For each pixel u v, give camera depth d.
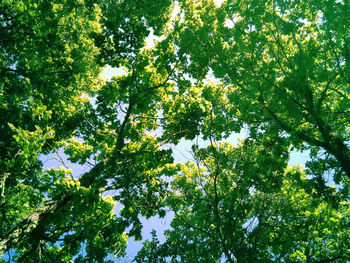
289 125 8.44
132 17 8.29
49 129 7.23
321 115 7.68
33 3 7.54
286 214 9.48
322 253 8.68
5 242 5.70
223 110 10.54
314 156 8.00
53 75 8.38
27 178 7.92
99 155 8.71
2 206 6.85
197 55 9.04
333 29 6.63
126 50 8.59
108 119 10.49
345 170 6.69
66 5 8.77
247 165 9.23
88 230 7.50
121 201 9.84
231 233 7.97
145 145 11.22
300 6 7.51
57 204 6.33
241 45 8.37
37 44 7.91
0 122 6.99
